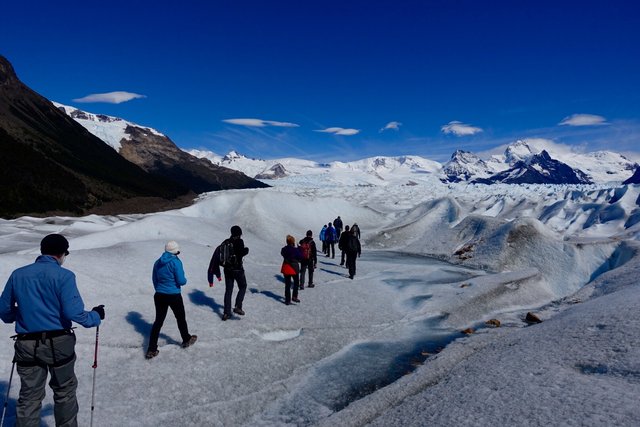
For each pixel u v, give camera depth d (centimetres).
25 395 529
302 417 773
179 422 724
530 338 1001
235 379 889
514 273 2077
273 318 1259
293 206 4350
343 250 1991
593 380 641
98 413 714
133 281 1381
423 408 686
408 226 3972
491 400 637
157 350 938
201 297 1374
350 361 1046
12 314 541
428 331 1316
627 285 1568
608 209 4222
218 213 3969
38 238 2561
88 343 955
